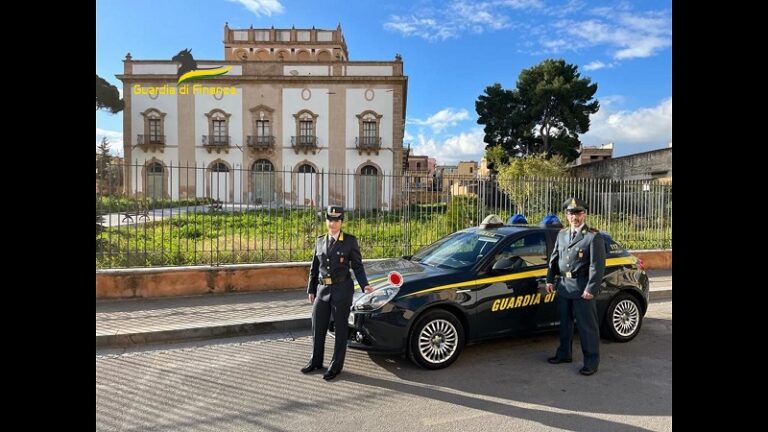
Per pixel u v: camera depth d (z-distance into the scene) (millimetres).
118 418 3748
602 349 5570
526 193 10453
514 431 3537
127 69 40406
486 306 5078
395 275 4680
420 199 9781
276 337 6047
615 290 5750
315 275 4855
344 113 41219
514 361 5113
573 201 4938
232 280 7852
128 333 5691
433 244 6312
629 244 11188
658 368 4914
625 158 28016
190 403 4031
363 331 4727
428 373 4734
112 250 8273
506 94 46844
